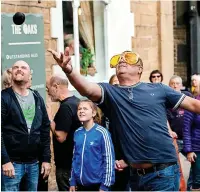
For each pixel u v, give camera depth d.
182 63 13.80
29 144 6.52
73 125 6.85
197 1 13.66
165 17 11.86
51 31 9.01
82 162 6.47
